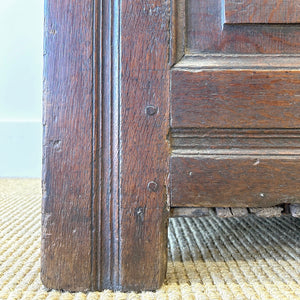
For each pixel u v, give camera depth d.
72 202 0.44
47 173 0.44
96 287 0.44
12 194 1.13
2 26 1.53
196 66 0.44
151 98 0.44
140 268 0.44
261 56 0.44
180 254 0.58
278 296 0.42
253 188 0.44
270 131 0.44
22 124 1.54
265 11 0.44
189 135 0.44
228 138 0.44
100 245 0.44
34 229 0.72
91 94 0.43
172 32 0.44
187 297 0.42
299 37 0.44
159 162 0.44
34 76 1.55
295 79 0.44
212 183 0.44
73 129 0.43
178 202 0.44
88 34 0.44
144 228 0.44
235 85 0.44
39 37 1.54
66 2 0.44
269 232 0.71
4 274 0.48
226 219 0.82
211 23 0.45
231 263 0.54
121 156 0.44
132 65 0.43
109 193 0.44
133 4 0.44
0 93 1.55
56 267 0.44
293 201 0.44
